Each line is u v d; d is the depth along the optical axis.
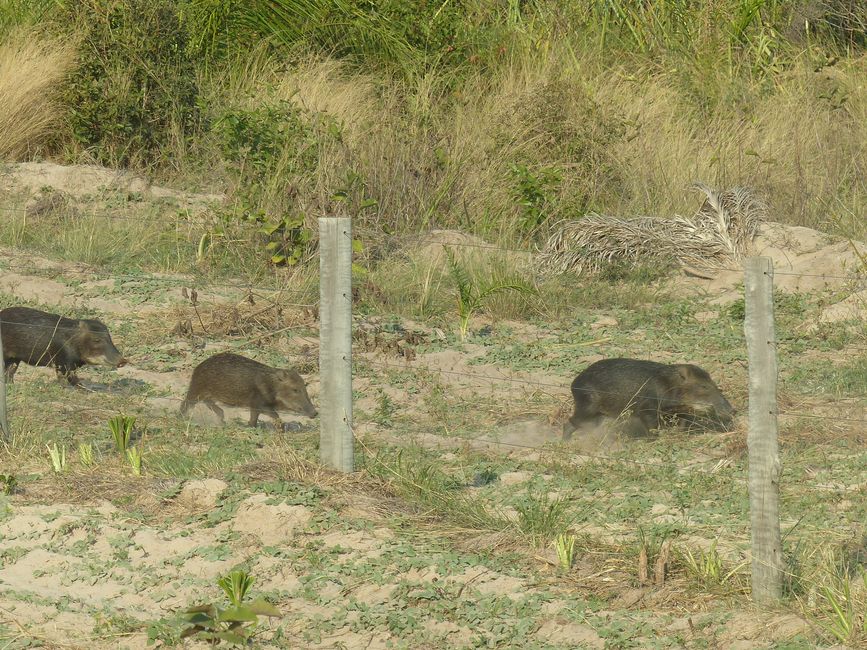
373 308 21.38
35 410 15.45
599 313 21.88
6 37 31.16
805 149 28.84
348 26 33.34
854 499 12.42
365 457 13.51
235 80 31.66
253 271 23.25
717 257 24.23
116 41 29.38
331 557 11.10
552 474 13.60
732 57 34.59
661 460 14.14
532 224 26.44
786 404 16.19
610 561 10.84
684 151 28.83
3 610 10.25
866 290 21.56
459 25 34.44
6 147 28.56
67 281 21.97
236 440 14.42
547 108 28.70
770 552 9.81
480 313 21.61
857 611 9.52
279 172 25.02
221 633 8.58
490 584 10.55
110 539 11.55
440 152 27.02
